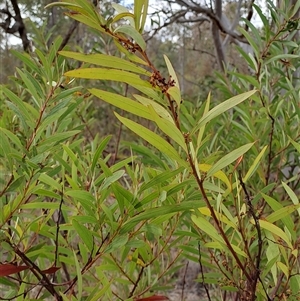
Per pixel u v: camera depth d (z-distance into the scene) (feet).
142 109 1.45
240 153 1.65
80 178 2.67
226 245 1.97
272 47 3.74
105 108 10.82
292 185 4.16
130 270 2.63
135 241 2.03
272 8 3.56
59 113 2.11
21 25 7.95
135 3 1.47
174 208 1.93
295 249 1.97
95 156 2.00
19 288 2.26
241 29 3.52
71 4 1.43
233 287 2.67
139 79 1.44
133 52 1.48
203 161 2.61
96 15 1.44
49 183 2.13
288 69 3.90
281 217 1.96
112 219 1.93
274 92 4.52
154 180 1.91
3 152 1.94
